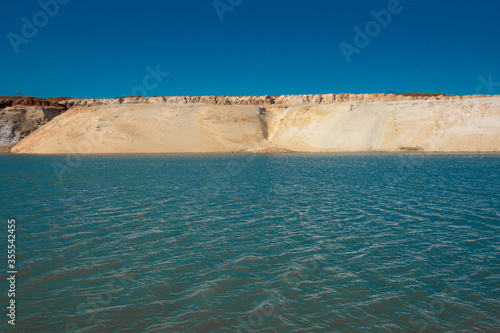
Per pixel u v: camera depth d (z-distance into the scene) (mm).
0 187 31969
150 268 12508
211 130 107250
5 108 128375
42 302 10102
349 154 83125
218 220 19266
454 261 13133
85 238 15984
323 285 11117
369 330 8672
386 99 155250
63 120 122250
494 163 54406
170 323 9023
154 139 103250
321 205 23312
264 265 12742
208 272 12141
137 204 23766
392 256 13633
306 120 107562
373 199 25438
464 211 21328
